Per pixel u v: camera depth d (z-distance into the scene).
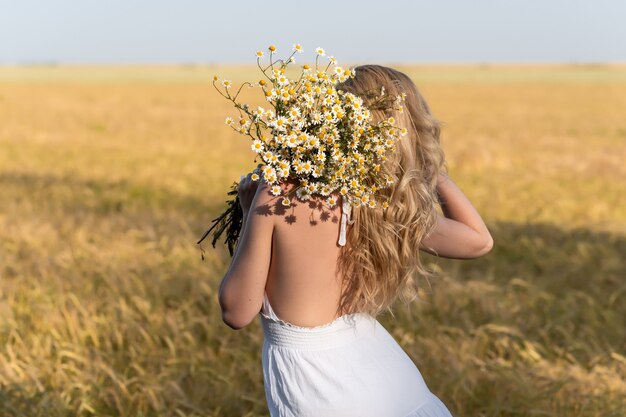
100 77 96.88
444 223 2.30
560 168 17.52
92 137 24.44
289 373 2.16
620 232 9.89
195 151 20.95
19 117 31.75
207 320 5.72
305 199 2.09
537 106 44.12
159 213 10.22
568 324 5.92
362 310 2.24
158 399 4.48
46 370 4.78
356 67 2.25
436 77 101.25
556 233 9.63
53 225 9.02
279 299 2.16
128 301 6.21
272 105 2.11
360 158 2.04
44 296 5.98
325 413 2.12
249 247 2.11
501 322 5.82
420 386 2.27
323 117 2.04
